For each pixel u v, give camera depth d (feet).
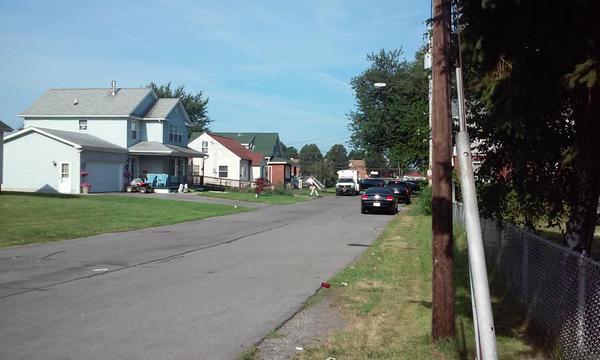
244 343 21.91
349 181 183.52
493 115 22.33
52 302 28.48
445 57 21.38
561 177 28.12
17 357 19.62
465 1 22.27
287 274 38.22
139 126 153.69
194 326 24.29
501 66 21.77
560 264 20.76
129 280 35.09
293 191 184.34
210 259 44.96
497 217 33.32
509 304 28.71
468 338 22.38
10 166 127.24
